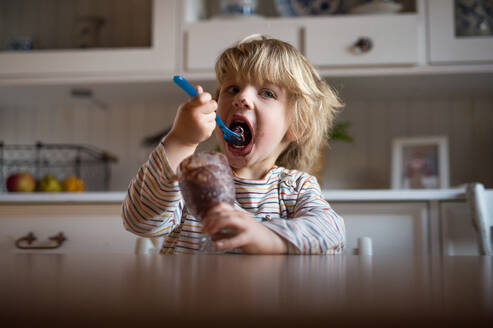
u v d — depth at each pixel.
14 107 2.24
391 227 1.50
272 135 0.97
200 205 0.53
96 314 0.11
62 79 1.86
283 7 1.88
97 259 0.34
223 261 0.32
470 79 1.79
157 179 0.74
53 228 1.60
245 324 0.10
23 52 1.88
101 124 2.20
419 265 0.29
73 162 2.18
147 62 1.82
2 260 0.32
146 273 0.21
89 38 1.94
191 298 0.13
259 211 0.91
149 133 2.17
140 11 1.97
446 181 1.82
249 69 0.98
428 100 2.06
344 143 2.08
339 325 0.10
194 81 1.84
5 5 2.09
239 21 1.78
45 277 0.20
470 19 1.72
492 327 0.10
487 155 2.01
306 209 0.84
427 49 1.72
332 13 1.84
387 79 1.80
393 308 0.12
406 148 1.90
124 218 0.83
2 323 0.10
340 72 1.74
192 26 1.80
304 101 1.04
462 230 1.48
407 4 1.87
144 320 0.10
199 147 1.57
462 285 0.17
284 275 0.21
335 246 0.67
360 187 2.05
